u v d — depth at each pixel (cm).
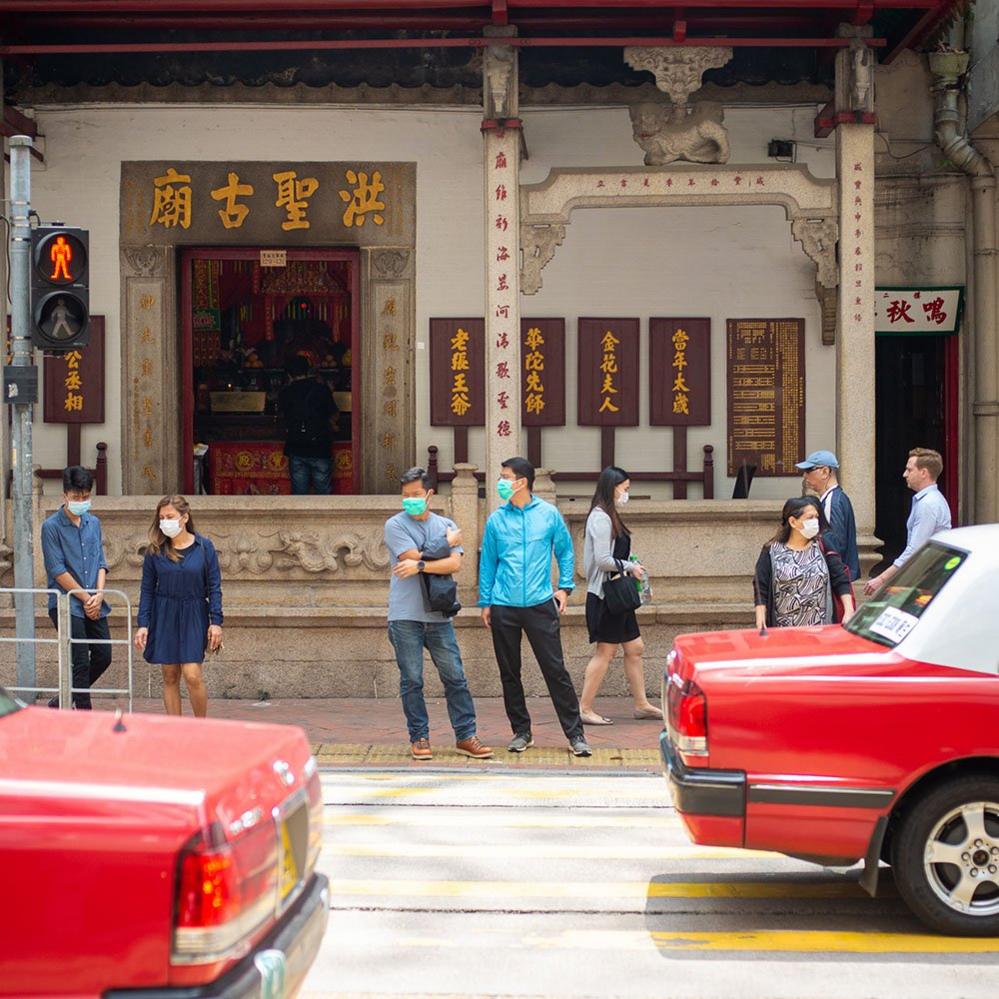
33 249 933
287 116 1361
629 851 713
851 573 1009
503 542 964
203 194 1358
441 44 1146
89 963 334
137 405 1368
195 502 1180
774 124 1366
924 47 1382
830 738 568
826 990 516
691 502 1190
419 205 1370
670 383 1391
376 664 1194
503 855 704
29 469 959
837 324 1183
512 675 973
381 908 615
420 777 893
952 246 1416
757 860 697
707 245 1391
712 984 522
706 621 1191
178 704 968
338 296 1454
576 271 1391
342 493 1459
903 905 623
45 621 1178
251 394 1470
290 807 399
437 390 1380
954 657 576
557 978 528
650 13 1159
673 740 619
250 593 1188
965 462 1427
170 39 1270
